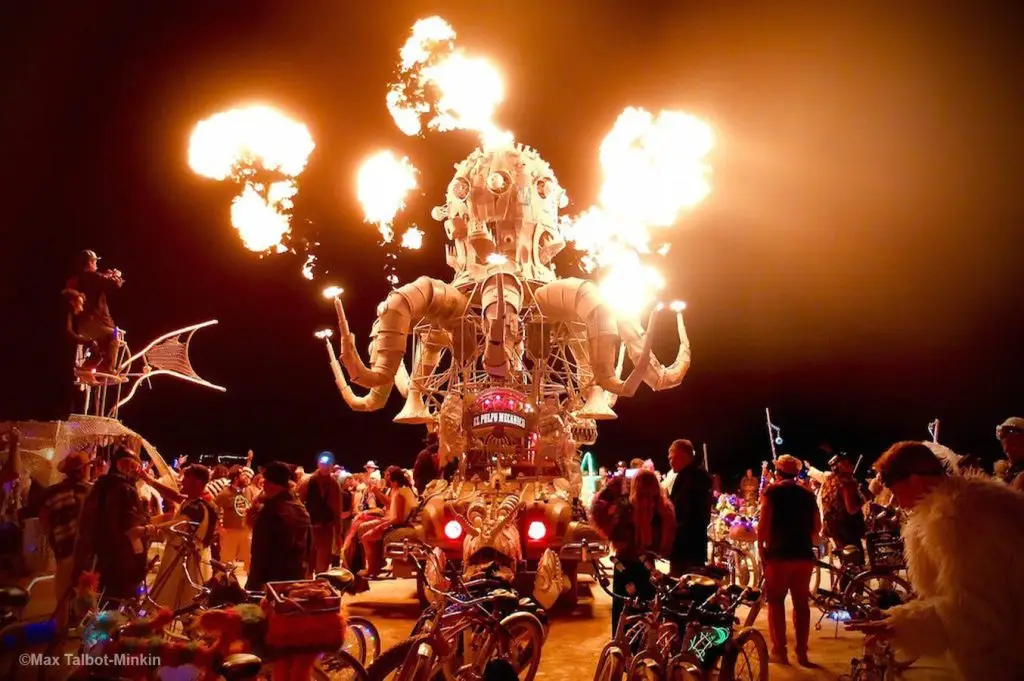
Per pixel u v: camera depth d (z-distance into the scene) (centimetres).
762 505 759
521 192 1171
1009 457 696
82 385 981
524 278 1145
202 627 445
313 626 469
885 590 575
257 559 574
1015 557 333
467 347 1123
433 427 1247
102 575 600
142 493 993
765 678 590
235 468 1177
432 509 948
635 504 661
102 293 966
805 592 746
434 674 532
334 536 1035
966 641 333
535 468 1052
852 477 984
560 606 998
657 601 550
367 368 1071
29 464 867
